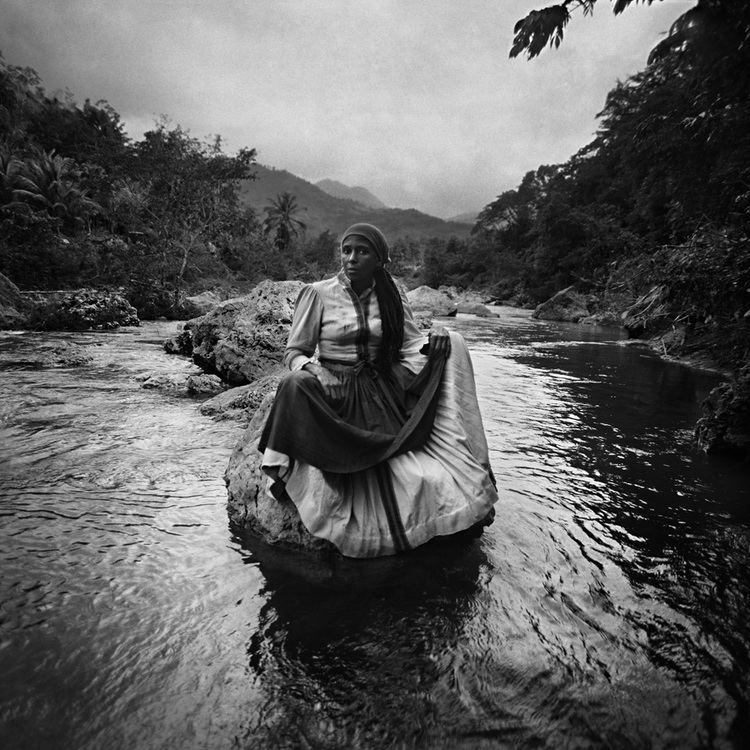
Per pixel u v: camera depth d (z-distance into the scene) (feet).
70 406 16.52
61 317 48.52
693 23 10.57
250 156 120.06
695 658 5.36
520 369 28.63
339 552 7.44
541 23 8.59
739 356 22.66
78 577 6.61
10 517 8.28
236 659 5.15
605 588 6.66
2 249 71.72
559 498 9.74
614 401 19.75
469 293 181.88
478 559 7.35
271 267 170.81
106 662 5.05
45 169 125.70
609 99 120.57
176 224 120.57
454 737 4.28
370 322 8.23
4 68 161.07
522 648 5.43
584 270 125.18
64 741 4.14
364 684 4.85
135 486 9.82
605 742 4.29
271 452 7.26
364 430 7.71
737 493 10.16
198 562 7.13
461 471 8.00
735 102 15.71
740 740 4.34
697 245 21.38
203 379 20.08
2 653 5.12
